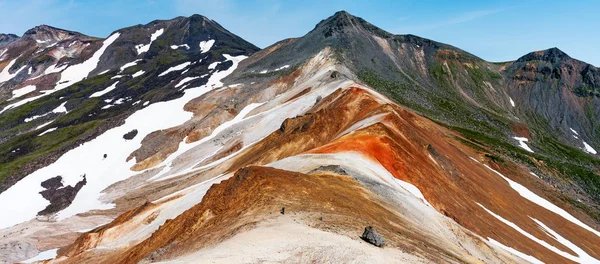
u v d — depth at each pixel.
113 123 125.75
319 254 19.77
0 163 118.25
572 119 172.25
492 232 48.62
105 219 76.44
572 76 189.50
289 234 22.58
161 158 106.56
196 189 63.25
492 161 86.19
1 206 91.31
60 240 67.88
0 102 199.12
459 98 165.50
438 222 39.44
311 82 118.75
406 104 123.56
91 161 108.75
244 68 165.25
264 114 106.75
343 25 172.75
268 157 69.75
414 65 180.62
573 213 76.56
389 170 50.50
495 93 179.25
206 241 25.97
